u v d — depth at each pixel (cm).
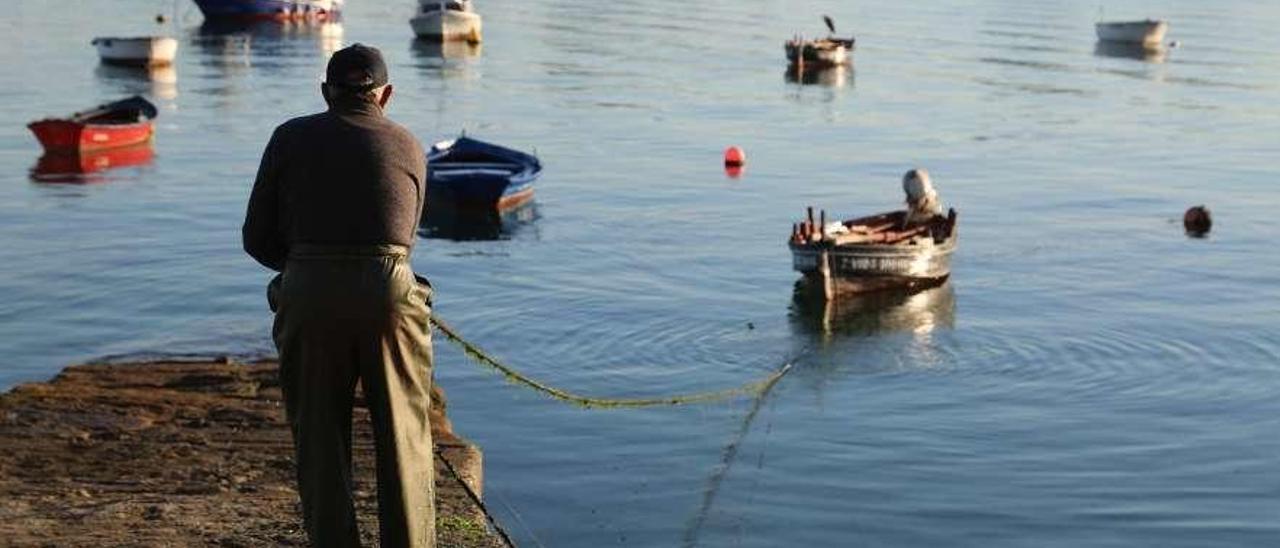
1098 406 3662
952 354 4106
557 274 4938
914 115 8975
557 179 6669
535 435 3350
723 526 2830
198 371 1908
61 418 1575
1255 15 16600
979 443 3366
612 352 4106
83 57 10744
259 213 937
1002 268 5188
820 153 7581
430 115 8525
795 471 3152
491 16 14425
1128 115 9200
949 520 2909
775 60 11575
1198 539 2850
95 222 5491
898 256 4725
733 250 5350
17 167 6606
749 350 4138
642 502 2948
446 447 1495
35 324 4122
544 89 9612
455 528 1219
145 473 1380
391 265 918
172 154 7019
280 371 955
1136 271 5188
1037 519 2923
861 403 3653
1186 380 3894
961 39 13475
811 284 4681
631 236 5547
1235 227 6022
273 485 1348
